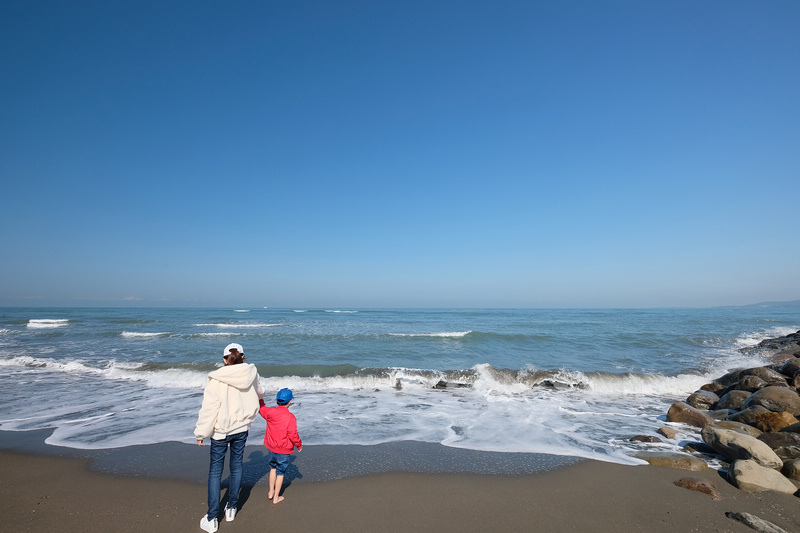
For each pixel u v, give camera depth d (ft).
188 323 110.83
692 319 157.89
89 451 19.44
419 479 16.47
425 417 27.02
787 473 16.75
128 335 71.97
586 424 26.00
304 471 17.17
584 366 47.19
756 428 23.29
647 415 28.68
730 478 16.46
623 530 12.67
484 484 16.08
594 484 16.22
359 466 17.84
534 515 13.57
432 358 51.83
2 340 65.92
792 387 33.73
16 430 22.93
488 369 39.73
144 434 22.27
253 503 14.02
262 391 14.05
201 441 12.06
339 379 37.47
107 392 33.19
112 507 13.78
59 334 75.36
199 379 37.73
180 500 14.34
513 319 156.87
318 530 12.32
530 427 25.02
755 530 12.64
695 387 38.55
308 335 75.66
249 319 139.13
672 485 16.20
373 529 12.43
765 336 80.94
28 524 12.54
